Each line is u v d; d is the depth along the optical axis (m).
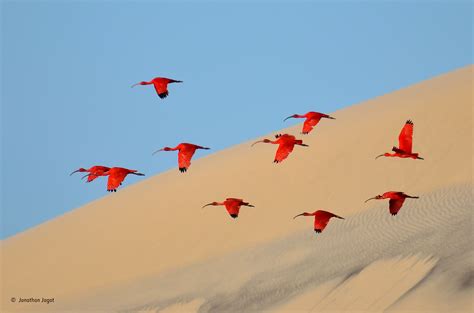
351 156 55.00
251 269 48.34
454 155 49.28
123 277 55.28
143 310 48.84
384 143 54.38
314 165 56.25
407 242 43.31
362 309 39.47
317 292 42.69
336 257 45.34
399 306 37.84
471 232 41.28
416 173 49.84
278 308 42.91
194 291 48.75
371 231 46.38
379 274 41.41
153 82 26.84
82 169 30.17
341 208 50.78
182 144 26.88
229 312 44.88
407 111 55.94
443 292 37.22
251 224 54.03
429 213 45.22
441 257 40.22
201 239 55.19
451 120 52.12
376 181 51.25
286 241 49.81
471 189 45.62
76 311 52.31
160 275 53.25
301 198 53.84
